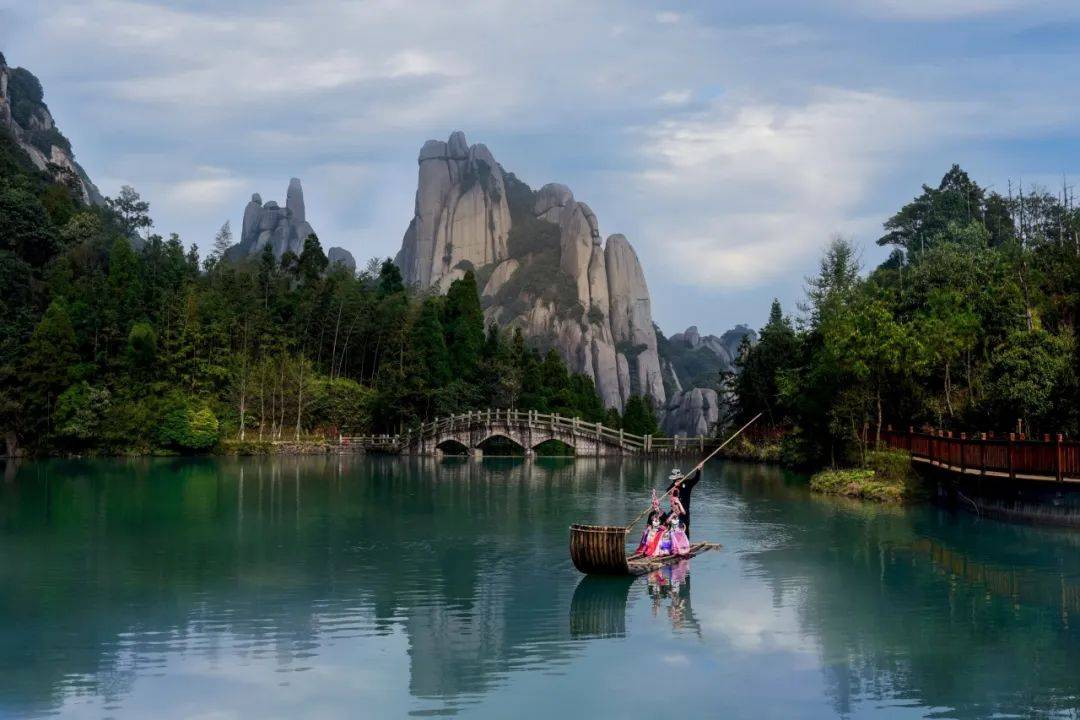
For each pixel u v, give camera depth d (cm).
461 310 9056
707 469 5197
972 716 1161
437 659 1392
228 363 7538
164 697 1231
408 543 2448
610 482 4400
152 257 9419
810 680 1297
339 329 8888
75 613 1664
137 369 6925
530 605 1722
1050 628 1545
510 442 7462
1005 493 2698
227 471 5088
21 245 9231
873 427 4141
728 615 1642
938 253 5650
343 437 7281
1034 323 3741
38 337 6475
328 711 1181
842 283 5612
